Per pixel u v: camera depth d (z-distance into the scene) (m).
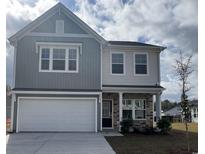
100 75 17.55
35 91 16.59
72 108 16.97
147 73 19.38
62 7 17.69
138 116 19.78
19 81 16.86
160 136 15.61
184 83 16.53
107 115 19.72
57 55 17.36
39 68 17.09
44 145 11.22
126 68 19.23
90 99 17.12
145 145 11.63
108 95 19.69
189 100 11.36
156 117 18.55
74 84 17.23
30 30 17.33
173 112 52.59
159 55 19.72
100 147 10.84
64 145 11.27
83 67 17.45
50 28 17.55
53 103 16.89
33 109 16.73
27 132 16.25
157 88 18.41
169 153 9.81
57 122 16.80
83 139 13.23
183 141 13.19
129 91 18.12
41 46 17.30
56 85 17.08
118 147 10.95
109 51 19.23
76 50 17.55
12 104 16.53
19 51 17.09
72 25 17.75
